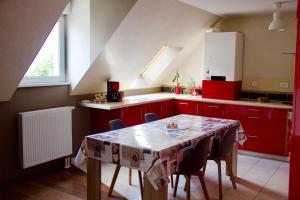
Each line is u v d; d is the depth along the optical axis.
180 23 5.01
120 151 2.86
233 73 5.43
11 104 3.82
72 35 4.40
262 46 5.58
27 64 3.45
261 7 4.79
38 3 2.93
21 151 3.86
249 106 5.20
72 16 4.35
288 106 4.86
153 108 5.45
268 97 5.57
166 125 3.72
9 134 3.84
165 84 6.72
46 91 4.23
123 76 5.27
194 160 3.00
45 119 4.04
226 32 5.43
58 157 4.27
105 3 4.07
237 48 5.47
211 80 5.61
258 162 4.93
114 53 4.48
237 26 5.78
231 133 3.52
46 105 4.25
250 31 5.66
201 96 5.92
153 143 2.88
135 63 5.13
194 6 4.72
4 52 3.13
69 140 4.40
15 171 3.96
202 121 4.04
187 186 3.12
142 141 2.95
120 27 4.08
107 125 4.85
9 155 3.86
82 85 4.62
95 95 5.01
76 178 4.13
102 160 3.01
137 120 5.08
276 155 5.04
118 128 3.79
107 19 4.09
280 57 5.43
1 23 2.85
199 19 5.30
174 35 5.23
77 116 4.77
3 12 2.77
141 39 4.64
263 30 5.54
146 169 2.67
